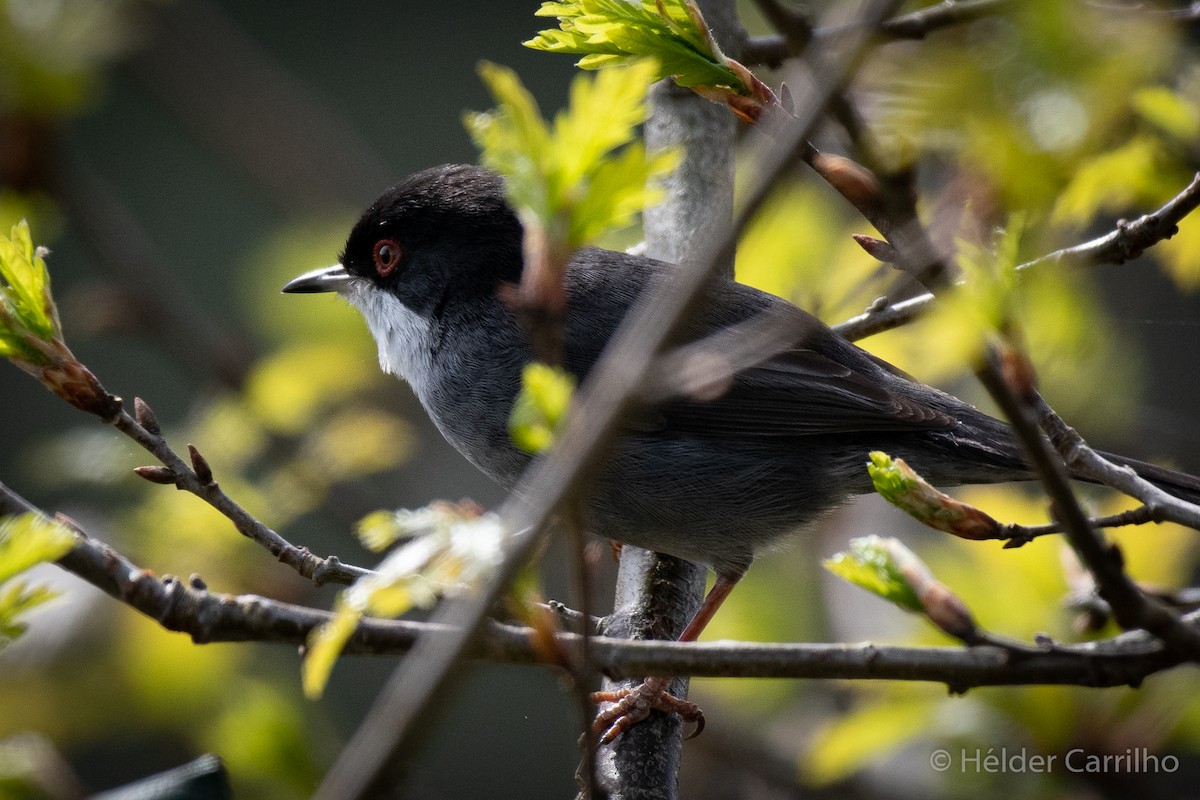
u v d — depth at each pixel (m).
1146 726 8.37
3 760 5.94
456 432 9.84
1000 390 4.27
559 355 4.33
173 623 4.97
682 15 5.55
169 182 19.52
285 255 11.99
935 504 5.54
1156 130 7.54
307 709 8.50
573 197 4.21
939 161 5.89
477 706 16.62
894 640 9.36
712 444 9.11
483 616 4.06
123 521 10.11
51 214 10.47
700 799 10.43
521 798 16.36
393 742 3.97
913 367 9.89
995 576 8.33
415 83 20.81
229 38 14.41
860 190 4.59
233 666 8.56
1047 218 5.62
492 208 10.01
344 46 20.81
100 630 8.24
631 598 8.95
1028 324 6.34
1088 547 4.60
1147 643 5.54
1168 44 3.27
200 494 5.83
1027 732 8.49
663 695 7.83
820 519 9.33
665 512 9.06
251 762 7.66
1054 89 3.26
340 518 11.24
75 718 8.07
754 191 3.81
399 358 10.17
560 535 9.23
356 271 10.34
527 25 21.00
